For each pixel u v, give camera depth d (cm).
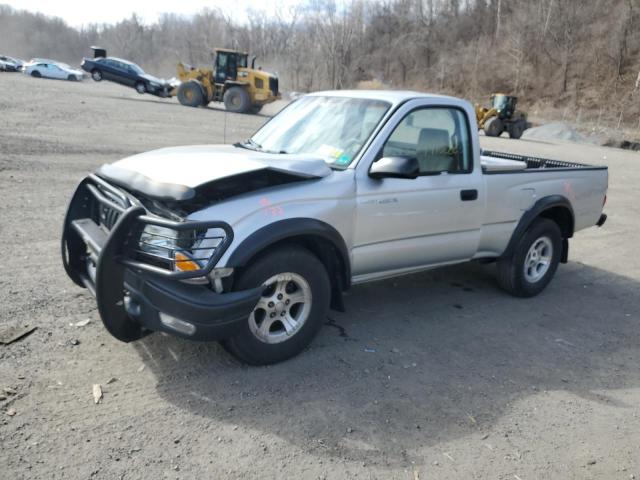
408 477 298
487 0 8075
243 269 368
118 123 1816
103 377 364
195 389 360
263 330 387
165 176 361
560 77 5822
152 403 341
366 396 370
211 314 342
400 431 336
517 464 316
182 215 356
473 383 399
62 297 474
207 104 3048
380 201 432
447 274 639
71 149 1235
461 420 353
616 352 473
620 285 659
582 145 3391
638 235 925
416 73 7581
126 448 300
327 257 420
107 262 341
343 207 409
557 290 624
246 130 1966
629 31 5691
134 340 384
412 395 376
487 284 615
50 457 288
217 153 421
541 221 571
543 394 393
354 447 318
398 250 458
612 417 372
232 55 2939
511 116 3325
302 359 410
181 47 10075
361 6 7900
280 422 334
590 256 780
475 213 504
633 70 5362
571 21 6275
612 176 1750
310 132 473
